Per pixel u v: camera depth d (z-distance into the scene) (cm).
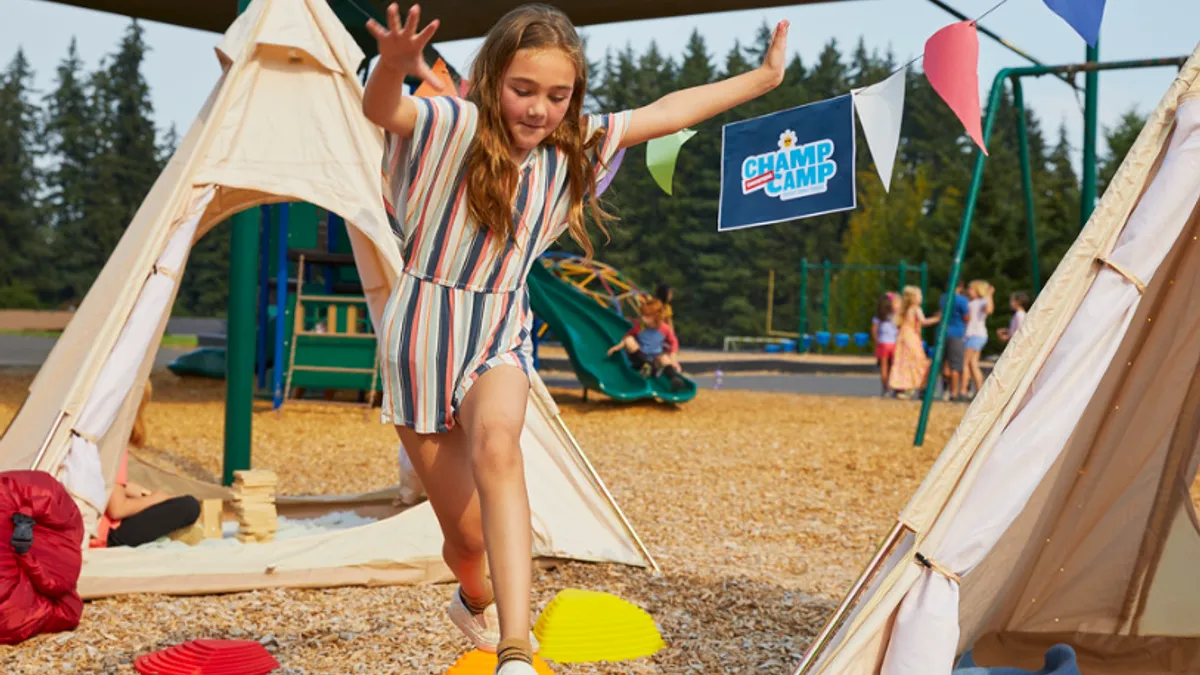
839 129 445
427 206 271
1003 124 6981
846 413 1612
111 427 562
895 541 321
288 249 1485
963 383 1961
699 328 5972
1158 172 328
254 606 510
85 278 6531
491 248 274
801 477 998
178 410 1422
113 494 587
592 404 1664
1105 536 423
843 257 6041
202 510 609
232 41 613
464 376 275
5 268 6356
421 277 278
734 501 869
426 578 565
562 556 605
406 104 258
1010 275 3978
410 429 284
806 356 3553
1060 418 318
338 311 1531
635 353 1680
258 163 602
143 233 572
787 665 439
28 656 432
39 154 6744
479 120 265
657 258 5997
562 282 1786
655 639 460
